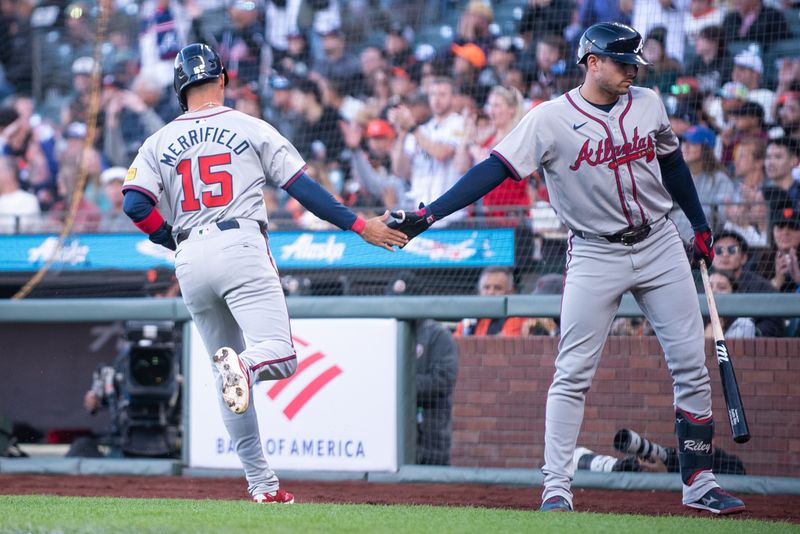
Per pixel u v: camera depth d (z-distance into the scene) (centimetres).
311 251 2625
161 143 1433
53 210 3525
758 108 2719
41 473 2270
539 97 3053
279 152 1423
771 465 1972
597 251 1465
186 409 2217
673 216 2394
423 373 2164
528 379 2109
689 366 1465
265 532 1024
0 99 3859
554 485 1461
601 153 1421
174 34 3662
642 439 1959
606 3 3028
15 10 3922
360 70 3331
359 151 3192
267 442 2164
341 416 2125
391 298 2112
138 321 2311
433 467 2073
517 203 2720
